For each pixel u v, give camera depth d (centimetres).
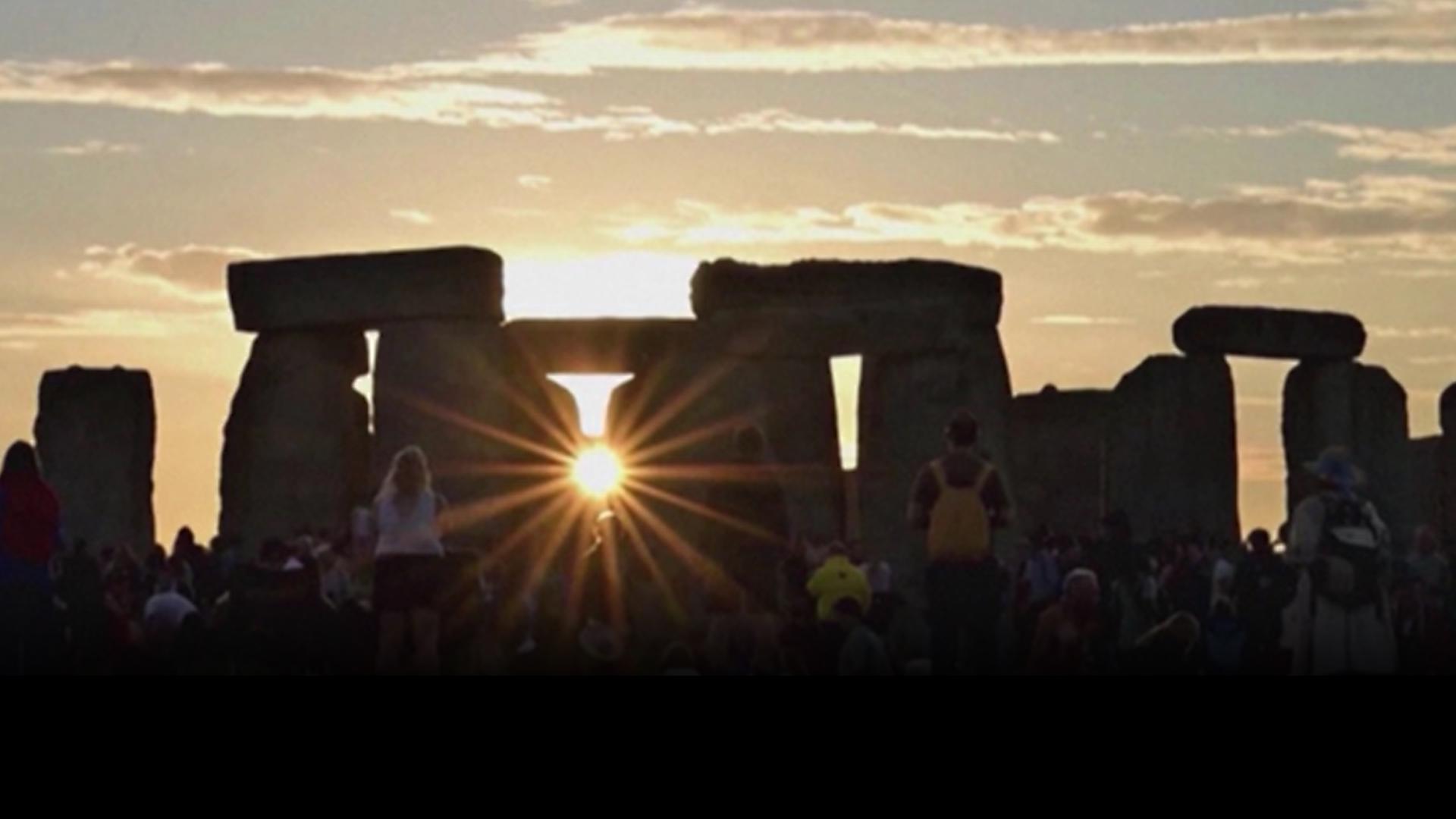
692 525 5250
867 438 5344
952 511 3309
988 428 5291
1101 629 3534
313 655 3362
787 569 3256
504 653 3478
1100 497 6269
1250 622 4044
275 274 5181
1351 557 3356
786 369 5281
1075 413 6300
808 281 5297
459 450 5088
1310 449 6069
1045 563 4231
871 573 4197
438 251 5103
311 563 3381
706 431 5294
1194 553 4466
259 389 5197
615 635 3244
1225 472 5934
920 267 5300
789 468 5259
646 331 5666
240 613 3369
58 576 3591
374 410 5128
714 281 5300
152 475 5316
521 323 5681
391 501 3281
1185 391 5919
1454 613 4706
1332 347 6038
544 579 3866
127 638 3588
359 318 5141
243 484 5191
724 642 3278
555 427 5444
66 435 5272
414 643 3269
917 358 5303
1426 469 6366
